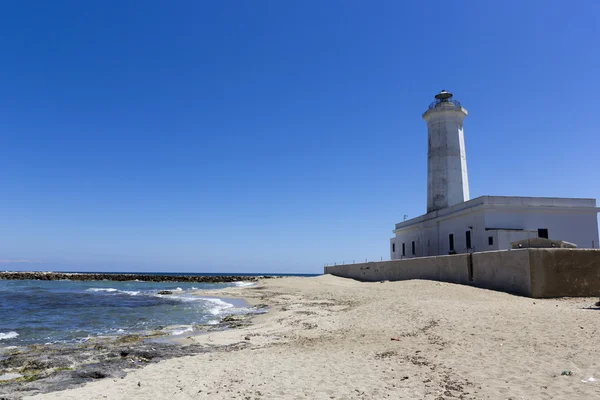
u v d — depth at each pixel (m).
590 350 9.23
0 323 20.34
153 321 20.86
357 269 42.84
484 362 9.20
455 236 34.44
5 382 9.63
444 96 41.19
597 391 6.97
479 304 16.80
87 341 15.17
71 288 51.50
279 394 7.97
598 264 19.33
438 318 14.52
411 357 10.28
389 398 7.44
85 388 8.95
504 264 20.94
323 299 27.55
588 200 31.75
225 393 8.18
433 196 39.75
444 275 27.22
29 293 39.84
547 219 30.88
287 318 19.47
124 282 73.38
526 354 9.46
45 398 8.31
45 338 16.17
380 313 17.34
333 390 8.05
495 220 30.33
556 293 18.88
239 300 31.73
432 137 40.62
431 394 7.52
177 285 66.50
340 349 11.90
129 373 10.20
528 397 6.98
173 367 10.47
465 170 40.19
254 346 13.30
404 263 32.91
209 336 15.38
